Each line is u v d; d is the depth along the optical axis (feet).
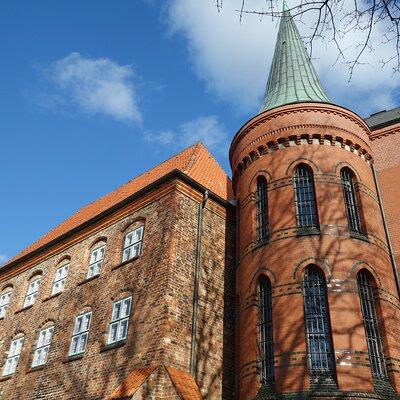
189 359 56.18
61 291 77.05
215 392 57.62
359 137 67.51
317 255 55.88
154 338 55.36
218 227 70.95
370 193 64.23
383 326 53.67
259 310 58.18
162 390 51.60
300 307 53.36
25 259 91.20
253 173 67.46
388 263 59.98
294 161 63.67
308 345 51.60
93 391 58.75
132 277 64.39
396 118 72.18
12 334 82.02
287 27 88.89
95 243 77.25
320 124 65.51
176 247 62.18
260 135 68.44
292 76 79.10
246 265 62.18
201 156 86.74
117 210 75.20
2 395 74.02
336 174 62.34
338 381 48.24
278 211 61.26
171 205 65.51
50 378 66.85
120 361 57.77
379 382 50.29
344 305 52.42
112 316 64.08
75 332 68.80
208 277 64.90
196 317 59.67
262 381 53.72
